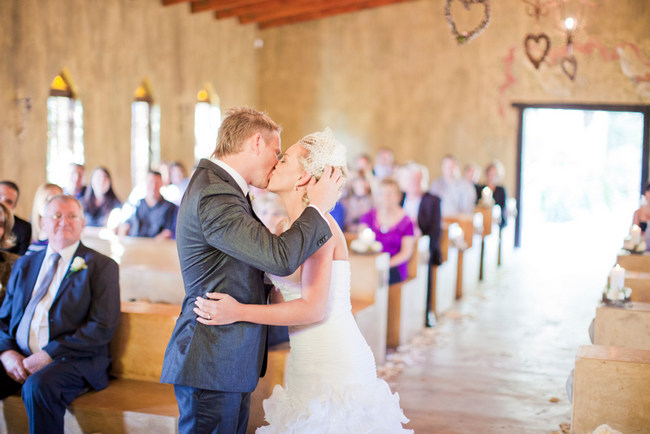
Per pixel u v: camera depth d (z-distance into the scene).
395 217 5.68
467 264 7.91
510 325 6.43
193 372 2.07
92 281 3.21
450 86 12.25
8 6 7.74
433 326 6.28
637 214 6.24
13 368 3.11
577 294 8.02
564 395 4.40
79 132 8.98
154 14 10.27
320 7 11.88
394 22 12.51
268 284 2.29
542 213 16.92
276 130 2.21
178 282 4.46
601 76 11.40
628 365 2.68
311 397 2.19
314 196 2.11
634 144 16.48
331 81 12.94
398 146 12.62
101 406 3.05
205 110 11.86
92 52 9.08
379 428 2.19
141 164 10.45
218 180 2.08
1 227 3.61
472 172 10.73
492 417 3.99
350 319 2.28
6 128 7.77
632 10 11.18
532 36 6.22
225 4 10.96
